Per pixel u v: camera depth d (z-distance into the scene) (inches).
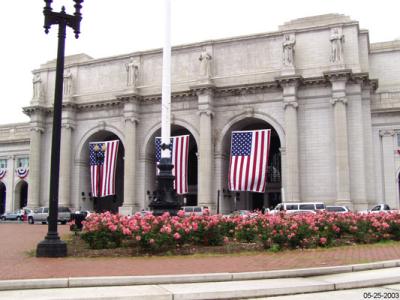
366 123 2336.4
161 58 2746.1
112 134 2938.0
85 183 2903.5
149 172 2706.7
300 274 586.2
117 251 861.2
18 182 3489.2
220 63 2583.7
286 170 2335.1
